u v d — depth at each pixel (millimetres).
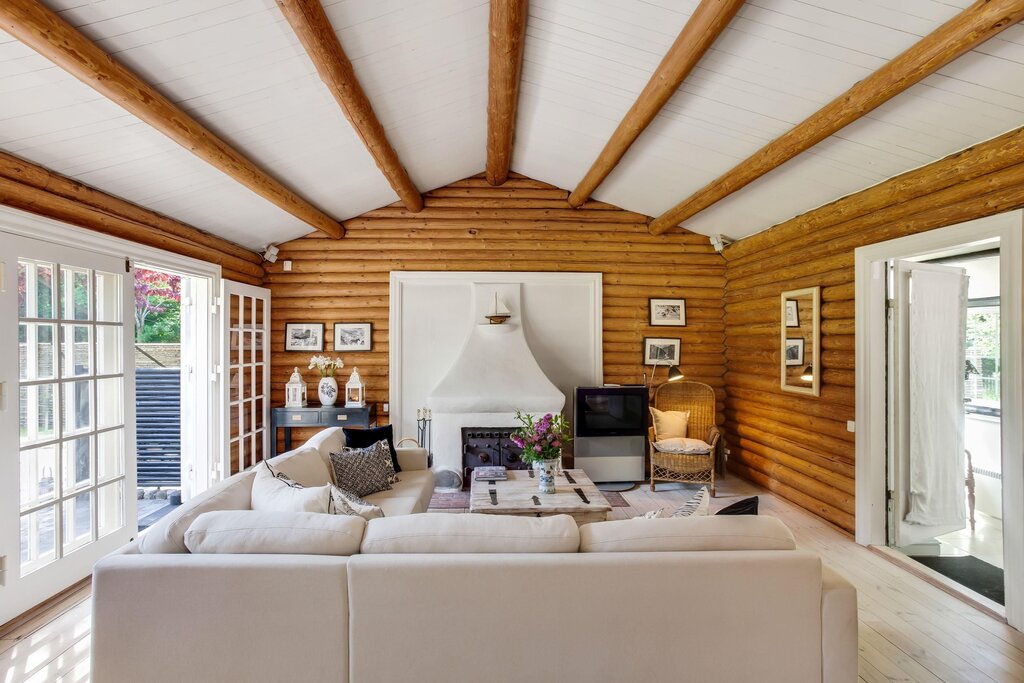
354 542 1937
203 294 4781
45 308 2961
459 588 1841
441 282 5770
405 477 4004
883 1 2193
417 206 5539
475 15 2957
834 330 4145
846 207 3861
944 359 3938
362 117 3281
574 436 5527
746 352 5543
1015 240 2707
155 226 3932
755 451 5379
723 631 1869
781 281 4910
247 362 5336
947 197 3088
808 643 1879
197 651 1837
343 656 1848
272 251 5582
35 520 2875
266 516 1999
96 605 1830
